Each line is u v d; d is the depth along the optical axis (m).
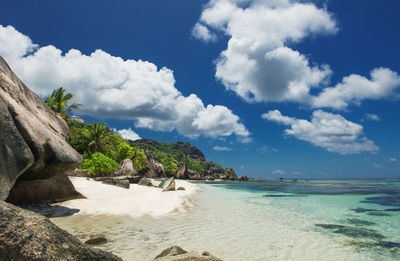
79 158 10.73
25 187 10.02
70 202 11.41
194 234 8.05
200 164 123.81
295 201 19.30
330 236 8.52
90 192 14.48
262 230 9.08
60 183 11.42
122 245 6.57
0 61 9.42
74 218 9.14
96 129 42.88
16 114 8.16
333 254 6.69
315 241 7.86
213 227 9.16
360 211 14.32
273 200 19.88
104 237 6.84
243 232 8.66
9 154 7.05
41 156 8.69
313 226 10.05
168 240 7.26
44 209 9.95
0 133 7.03
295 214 12.89
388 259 6.39
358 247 7.31
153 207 12.29
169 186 22.81
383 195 25.98
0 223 2.65
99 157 32.97
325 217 12.18
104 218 9.46
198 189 30.19
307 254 6.62
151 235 7.67
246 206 15.57
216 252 6.51
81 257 3.02
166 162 90.44
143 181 25.30
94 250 3.24
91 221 8.91
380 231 9.34
